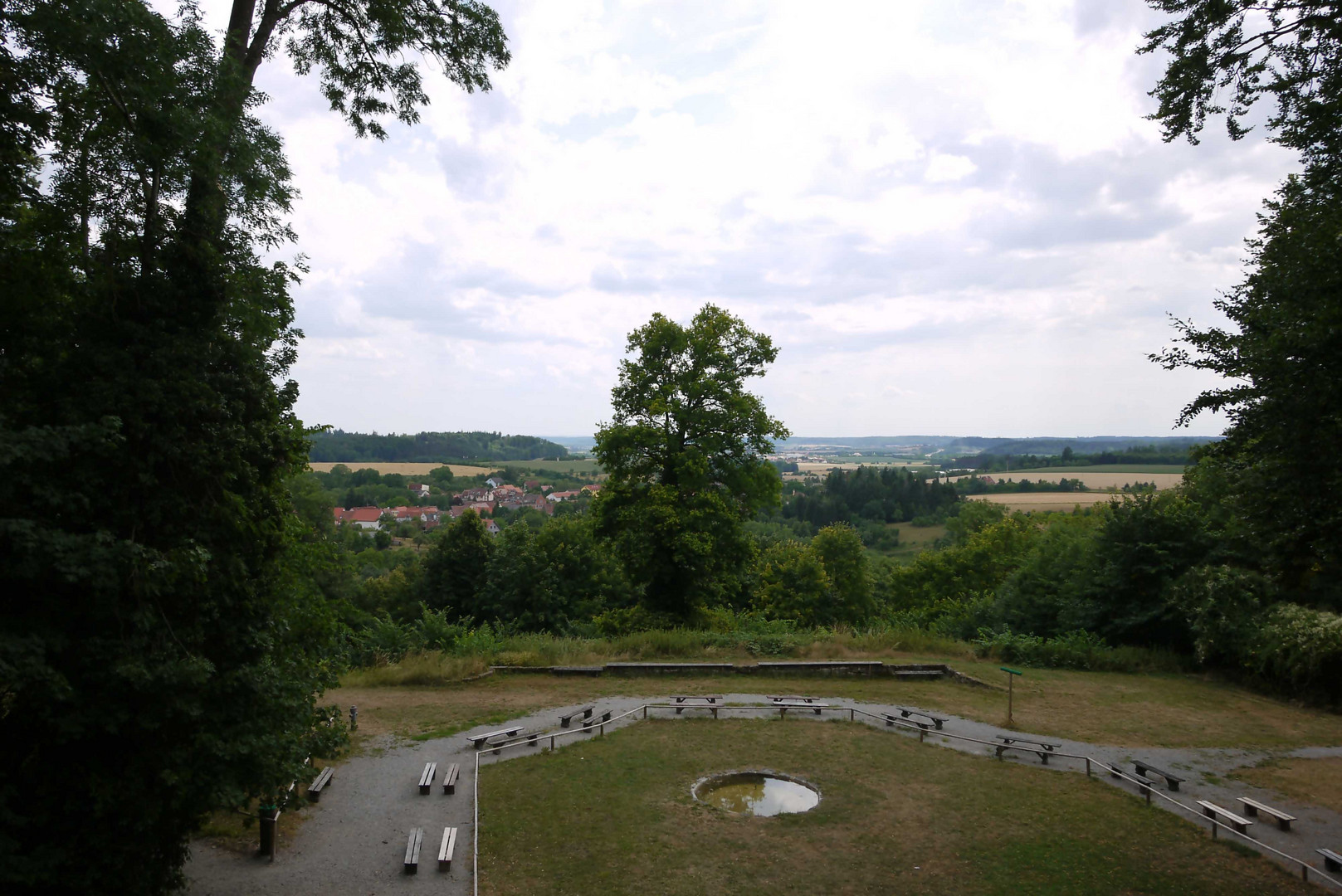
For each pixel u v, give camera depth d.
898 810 10.48
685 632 21.89
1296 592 17.98
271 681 7.92
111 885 6.61
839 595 47.44
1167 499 22.50
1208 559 20.61
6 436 5.60
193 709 6.71
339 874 8.70
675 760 12.42
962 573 47.72
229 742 7.18
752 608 44.22
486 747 13.05
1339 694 15.80
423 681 17.77
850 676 18.62
